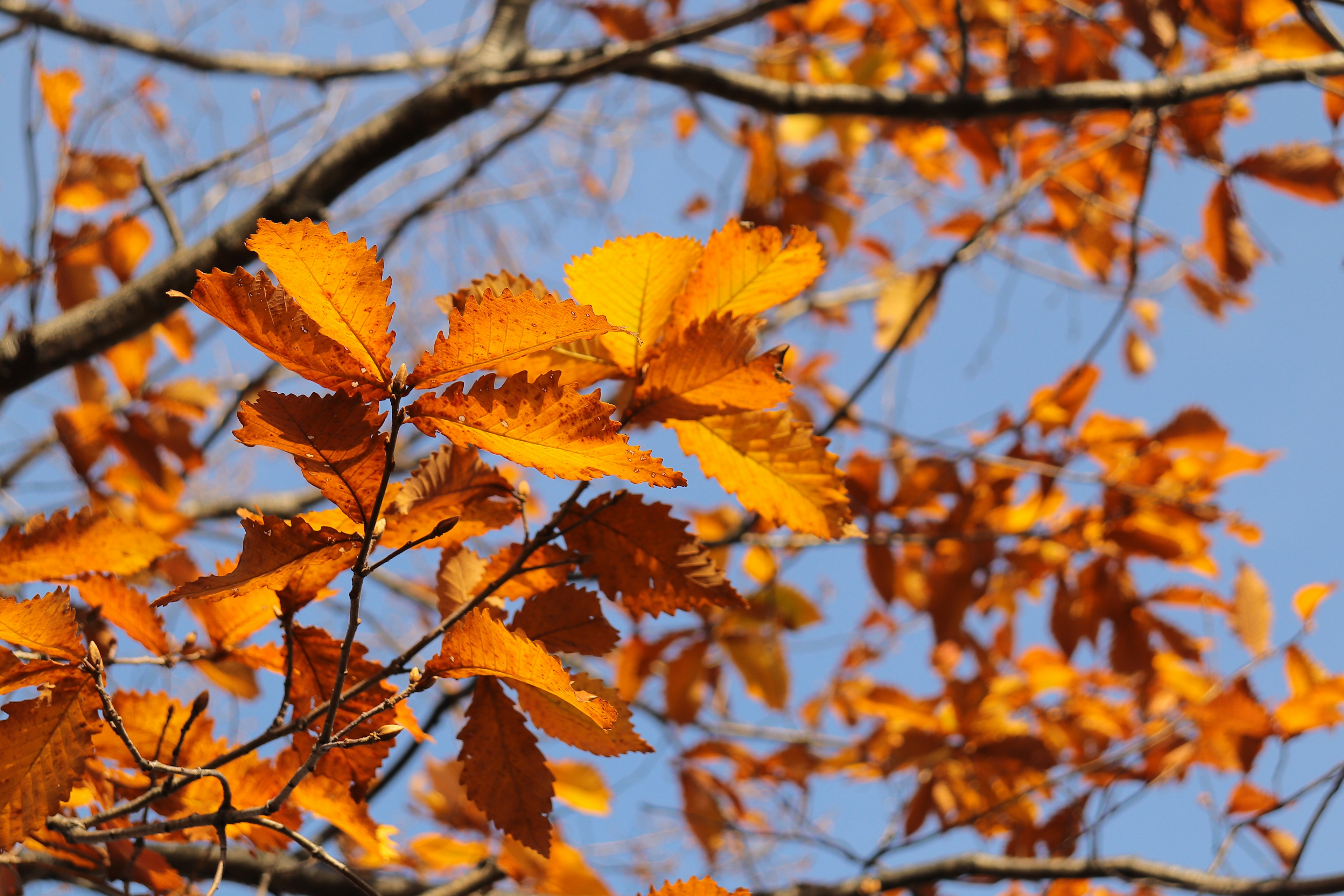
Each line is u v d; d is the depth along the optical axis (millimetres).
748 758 4699
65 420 3293
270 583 1910
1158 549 4086
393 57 5438
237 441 1875
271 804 1963
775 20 4914
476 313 1861
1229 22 3736
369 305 1857
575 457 1885
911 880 3756
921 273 4086
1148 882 3441
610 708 1906
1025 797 4273
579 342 1998
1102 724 4859
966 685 4281
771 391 1986
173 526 3469
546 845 2012
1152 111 3949
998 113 3695
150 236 3184
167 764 2107
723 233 1982
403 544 2016
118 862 2143
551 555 2033
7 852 2039
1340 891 3016
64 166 2877
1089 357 4004
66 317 2816
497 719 2018
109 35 4797
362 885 1978
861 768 4754
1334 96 3697
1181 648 4199
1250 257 3834
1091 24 4328
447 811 3072
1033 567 4375
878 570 4117
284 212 2953
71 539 2074
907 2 4332
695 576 2025
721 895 1965
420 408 1878
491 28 3869
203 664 2145
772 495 2020
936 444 4086
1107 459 4270
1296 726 3641
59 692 1979
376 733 1948
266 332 1860
